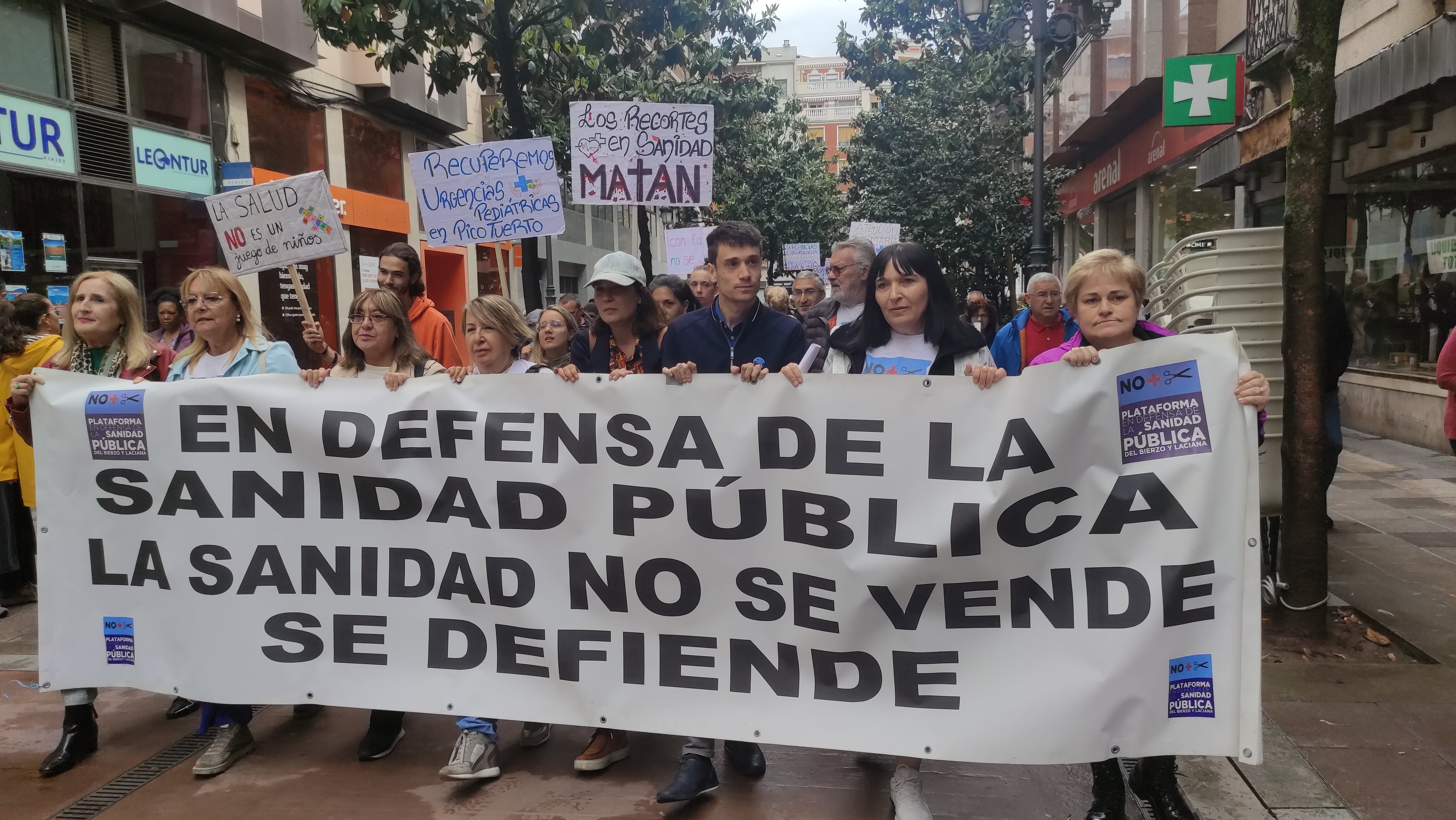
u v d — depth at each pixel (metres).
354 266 17.33
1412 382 10.05
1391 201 10.51
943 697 3.15
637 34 10.07
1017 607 3.12
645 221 13.99
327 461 3.67
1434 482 8.24
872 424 3.22
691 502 3.38
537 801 3.41
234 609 3.72
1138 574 3.02
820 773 3.61
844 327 3.54
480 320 3.81
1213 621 2.96
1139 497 3.02
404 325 3.91
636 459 3.43
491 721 3.60
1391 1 9.48
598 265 4.07
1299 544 4.55
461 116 20.34
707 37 13.06
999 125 18.86
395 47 8.94
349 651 3.66
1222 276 4.88
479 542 3.57
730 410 3.35
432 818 3.31
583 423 3.47
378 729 3.78
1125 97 15.26
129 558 3.79
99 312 4.14
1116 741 3.01
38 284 10.77
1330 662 4.35
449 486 3.59
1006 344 5.34
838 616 3.25
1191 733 2.97
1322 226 4.38
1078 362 3.05
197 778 3.64
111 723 4.18
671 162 7.21
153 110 12.64
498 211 6.61
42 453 3.82
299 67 15.08
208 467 3.73
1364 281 11.16
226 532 3.73
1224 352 2.95
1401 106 9.03
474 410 3.57
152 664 3.78
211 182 13.63
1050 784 3.51
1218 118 8.52
